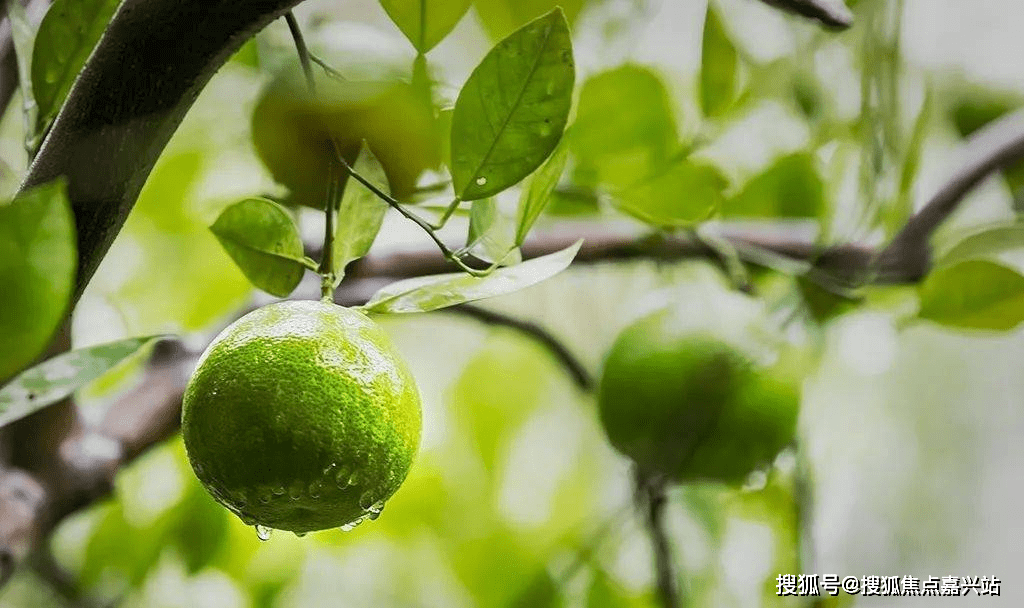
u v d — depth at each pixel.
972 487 2.02
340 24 0.91
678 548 1.21
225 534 1.21
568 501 1.45
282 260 0.80
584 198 1.03
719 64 1.02
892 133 1.04
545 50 0.79
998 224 1.02
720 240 1.04
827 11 0.86
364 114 0.85
